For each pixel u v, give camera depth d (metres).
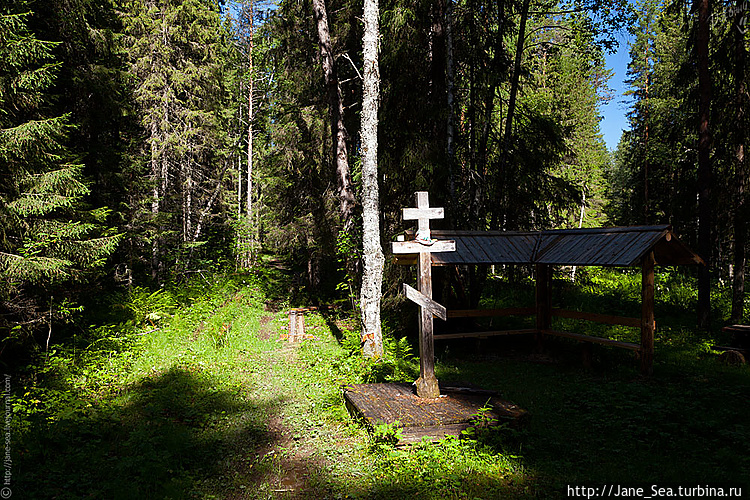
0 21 7.17
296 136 16.80
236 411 6.97
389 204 12.81
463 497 4.46
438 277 12.45
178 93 19.72
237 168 28.50
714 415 6.73
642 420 6.50
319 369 9.15
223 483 4.80
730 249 16.55
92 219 9.99
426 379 6.77
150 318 12.05
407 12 11.66
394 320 12.78
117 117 12.73
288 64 17.09
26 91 8.05
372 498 4.47
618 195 32.56
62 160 9.36
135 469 4.94
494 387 8.38
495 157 15.14
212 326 12.23
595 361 10.39
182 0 19.50
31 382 7.59
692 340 12.19
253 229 22.39
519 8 13.53
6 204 7.34
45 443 5.49
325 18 14.12
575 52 15.95
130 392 7.62
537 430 6.21
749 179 13.60
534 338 12.98
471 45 12.79
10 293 7.82
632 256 8.66
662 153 20.09
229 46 23.69
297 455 5.48
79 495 4.48
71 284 9.40
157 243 18.16
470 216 12.83
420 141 11.76
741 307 13.38
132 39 17.64
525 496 4.49
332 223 16.28
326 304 17.09
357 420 6.40
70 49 10.58
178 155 19.22
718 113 13.72
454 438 5.70
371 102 9.93
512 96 13.44
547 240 11.17
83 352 9.03
